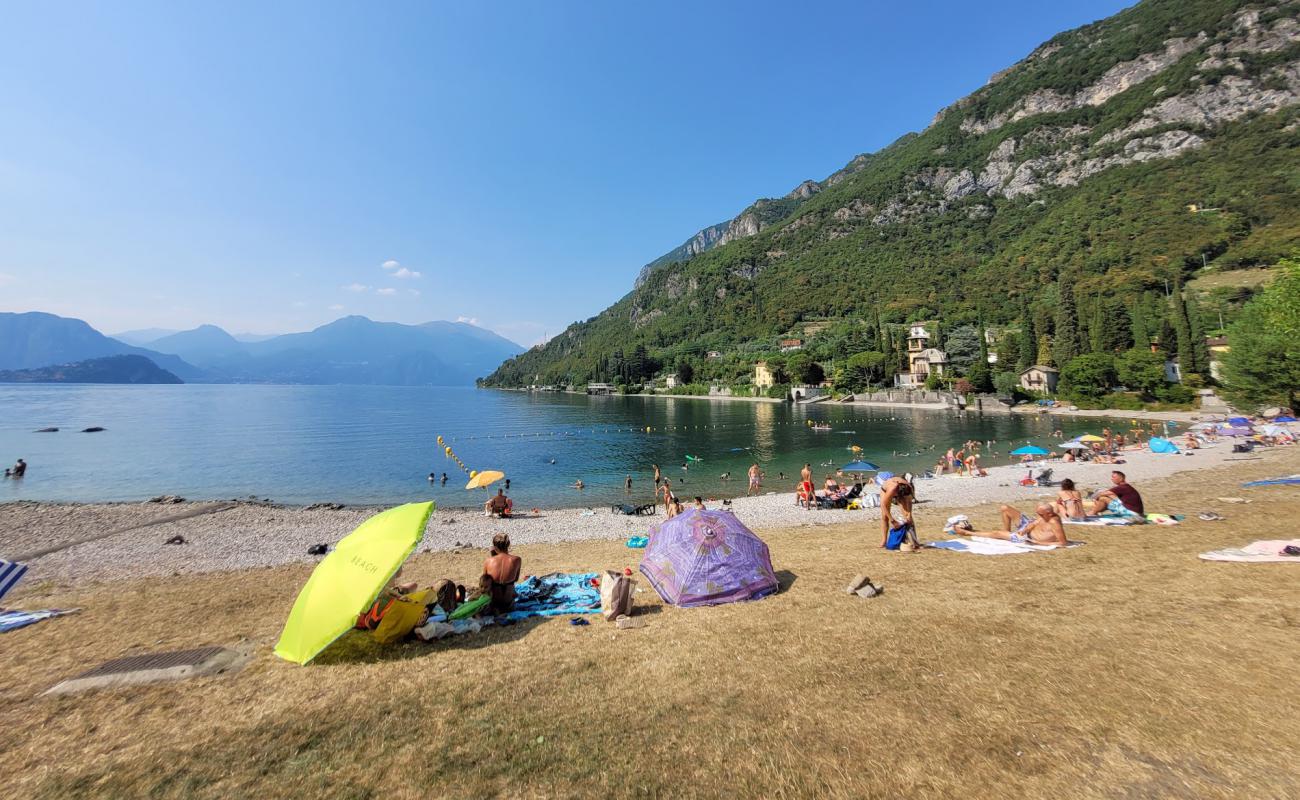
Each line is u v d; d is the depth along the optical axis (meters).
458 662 6.99
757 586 9.25
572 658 6.93
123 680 6.84
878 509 23.94
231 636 8.80
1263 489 17.34
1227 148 161.25
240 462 45.97
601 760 4.62
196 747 5.12
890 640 6.74
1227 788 3.75
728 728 4.98
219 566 17.62
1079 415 76.69
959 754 4.36
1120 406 79.50
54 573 16.78
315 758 4.88
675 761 4.54
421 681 6.42
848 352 140.25
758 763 4.43
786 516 23.88
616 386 196.25
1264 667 5.35
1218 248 118.19
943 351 118.81
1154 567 8.97
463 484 37.28
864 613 7.84
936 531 15.10
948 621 7.26
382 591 7.98
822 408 108.44
